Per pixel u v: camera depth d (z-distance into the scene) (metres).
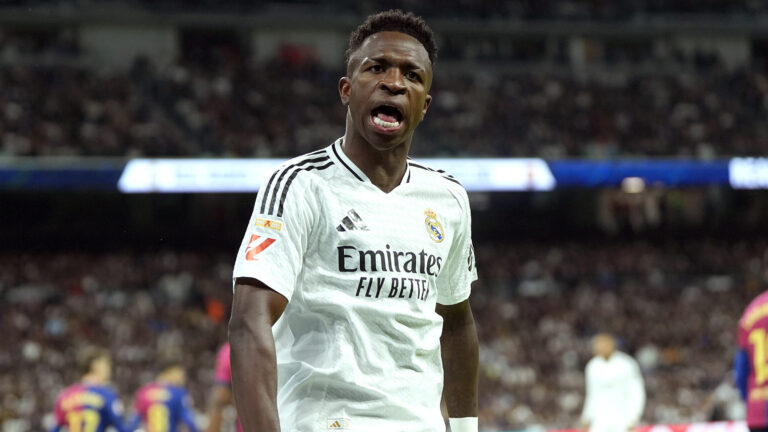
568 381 25.12
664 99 39.00
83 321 25.73
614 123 37.09
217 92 35.12
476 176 30.27
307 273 3.01
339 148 3.16
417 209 3.18
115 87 33.88
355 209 3.05
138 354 24.03
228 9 37.69
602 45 41.97
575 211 37.31
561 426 22.28
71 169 27.41
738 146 36.44
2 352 23.53
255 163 28.77
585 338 28.19
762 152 36.38
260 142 32.97
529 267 33.75
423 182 3.24
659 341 28.47
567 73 40.47
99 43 36.12
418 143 33.47
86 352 10.22
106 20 35.81
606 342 13.39
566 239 36.62
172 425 10.90
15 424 19.27
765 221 37.56
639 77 40.41
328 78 37.31
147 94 34.22
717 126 37.53
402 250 3.08
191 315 27.08
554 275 33.28
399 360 3.04
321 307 2.98
